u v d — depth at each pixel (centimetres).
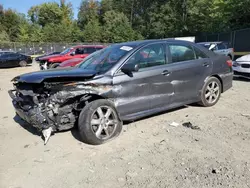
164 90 459
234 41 1986
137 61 428
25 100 395
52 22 6306
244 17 2533
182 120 476
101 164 329
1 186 289
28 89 383
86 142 390
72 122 398
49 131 385
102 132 397
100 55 474
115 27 5028
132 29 5122
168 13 4509
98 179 295
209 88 545
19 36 5491
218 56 563
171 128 439
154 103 449
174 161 326
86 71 407
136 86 421
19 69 1839
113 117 402
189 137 398
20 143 406
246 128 425
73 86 371
